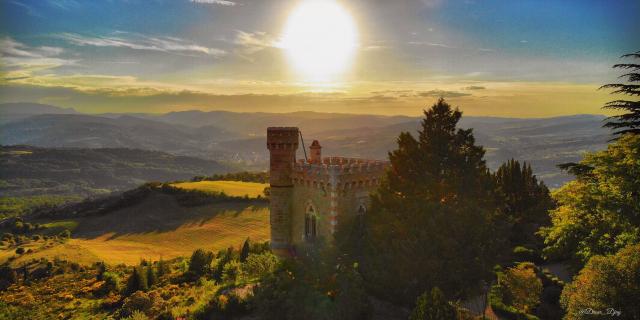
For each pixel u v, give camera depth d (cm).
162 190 18050
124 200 17612
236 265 6297
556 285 4828
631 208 3806
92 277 9194
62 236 15250
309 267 4422
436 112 4634
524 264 5097
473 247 3916
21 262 10931
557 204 7031
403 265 3956
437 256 3919
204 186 18538
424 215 4062
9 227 17050
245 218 14862
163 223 15250
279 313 3866
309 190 5381
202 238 13638
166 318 4641
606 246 3875
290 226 5706
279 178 5662
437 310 3350
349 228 4956
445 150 4547
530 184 7481
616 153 4188
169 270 8306
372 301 4372
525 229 6644
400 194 4550
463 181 4469
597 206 4041
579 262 4519
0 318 6631
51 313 6738
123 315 5631
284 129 5609
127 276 8494
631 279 2781
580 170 4462
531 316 4062
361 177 5244
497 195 5112
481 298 4547
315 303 3844
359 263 4500
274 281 4094
